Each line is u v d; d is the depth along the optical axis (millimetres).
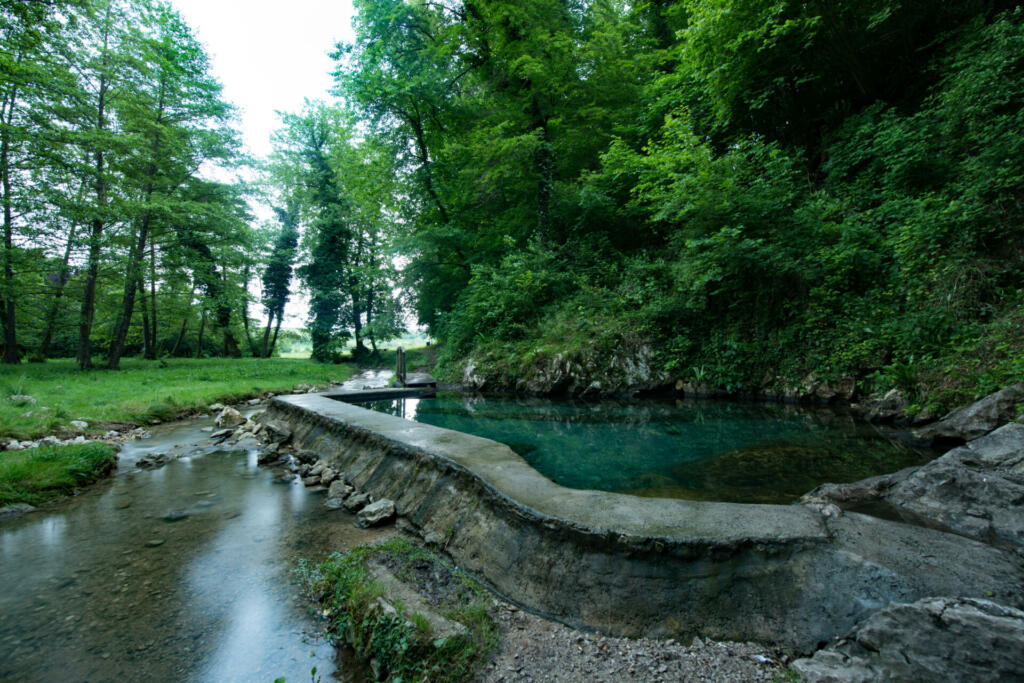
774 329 9492
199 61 20188
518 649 2373
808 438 5957
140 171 18203
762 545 2504
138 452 7340
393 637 2352
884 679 1797
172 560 3680
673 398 10133
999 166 6531
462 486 3914
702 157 9328
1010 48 6902
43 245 15414
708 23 10375
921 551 2410
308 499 5125
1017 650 1729
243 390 13430
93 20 15586
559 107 15078
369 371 23359
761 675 2045
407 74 16219
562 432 7043
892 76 10305
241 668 2418
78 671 2402
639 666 2186
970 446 3738
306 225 29219
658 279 11898
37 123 14789
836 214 8977
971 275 6492
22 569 3553
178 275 21531
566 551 2787
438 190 17688
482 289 14852
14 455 5988
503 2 13805
